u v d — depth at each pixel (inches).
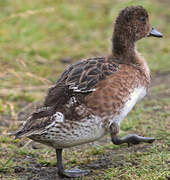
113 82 331.0
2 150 393.7
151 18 786.8
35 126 306.3
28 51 647.1
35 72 589.0
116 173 331.6
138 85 347.9
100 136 335.6
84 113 317.1
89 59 356.8
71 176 335.6
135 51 382.3
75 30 747.4
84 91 323.6
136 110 482.9
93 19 791.7
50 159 374.3
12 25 708.7
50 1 816.3
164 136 405.1
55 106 315.0
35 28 718.5
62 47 684.7
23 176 343.0
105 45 695.1
